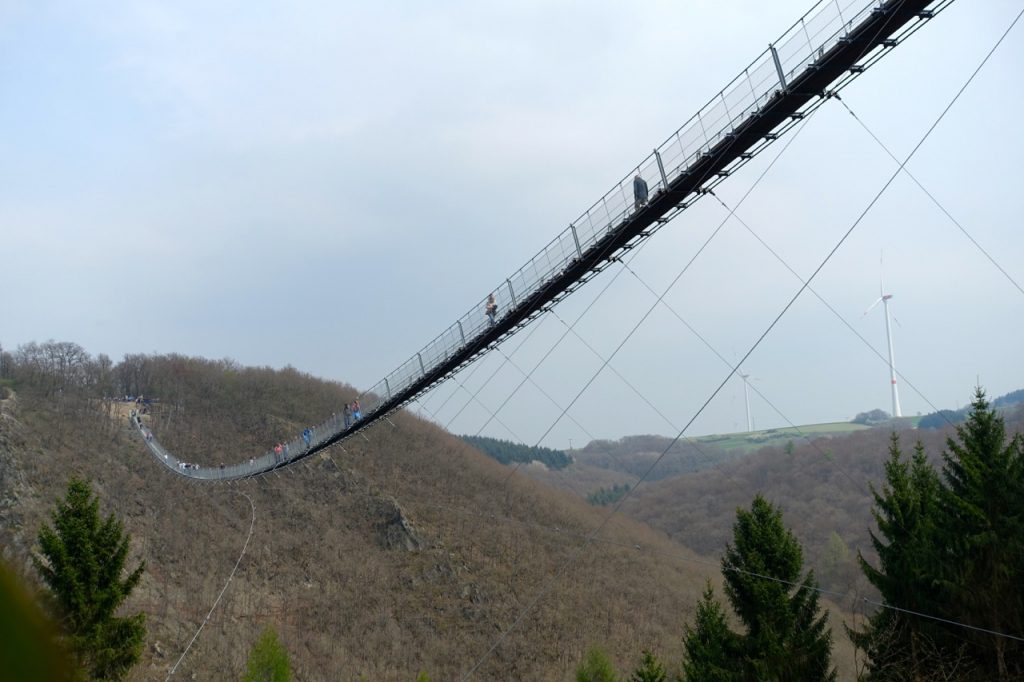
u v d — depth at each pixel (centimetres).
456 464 12850
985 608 3834
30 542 7869
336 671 8131
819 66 3500
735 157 3975
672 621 9231
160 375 15650
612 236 4400
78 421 11950
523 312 5125
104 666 4262
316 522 11362
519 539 11019
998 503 4016
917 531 4297
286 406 16225
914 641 3944
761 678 4153
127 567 8619
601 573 10169
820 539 10200
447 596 10012
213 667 7369
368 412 7012
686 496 13288
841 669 5659
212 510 10888
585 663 8156
